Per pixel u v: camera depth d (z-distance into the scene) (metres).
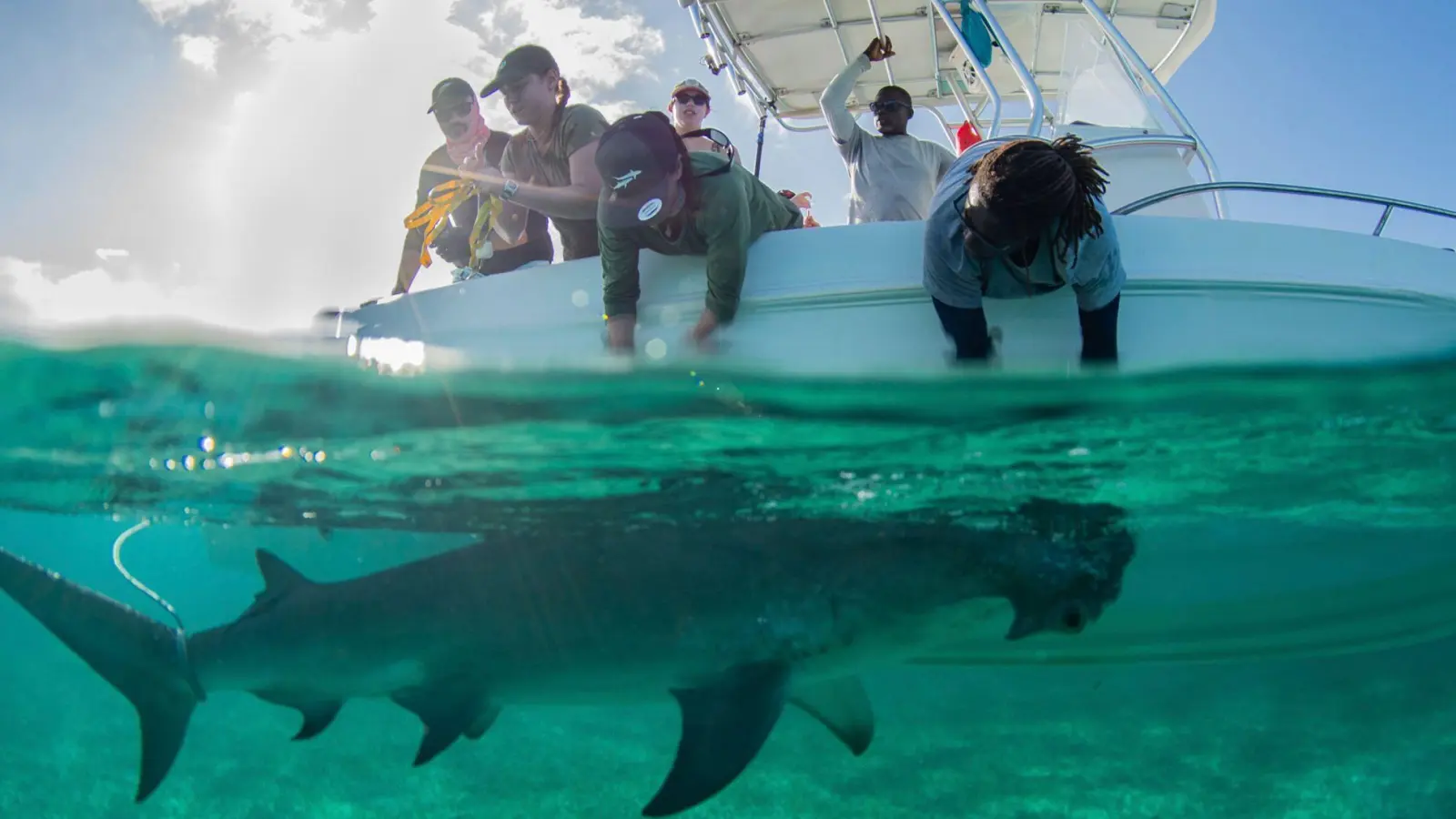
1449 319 3.20
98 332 2.86
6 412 3.21
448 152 4.32
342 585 3.24
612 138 3.03
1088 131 4.30
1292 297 3.15
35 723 10.27
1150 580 4.77
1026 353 3.09
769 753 6.49
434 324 3.54
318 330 3.73
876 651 3.09
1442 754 5.80
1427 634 5.87
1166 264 3.14
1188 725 6.95
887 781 5.97
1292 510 3.89
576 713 7.74
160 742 3.39
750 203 3.29
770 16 5.39
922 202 3.97
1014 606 2.99
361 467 3.53
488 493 3.63
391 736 8.80
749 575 3.03
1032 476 3.31
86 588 3.46
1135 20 5.34
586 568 3.09
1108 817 5.25
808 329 3.18
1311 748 6.14
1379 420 3.04
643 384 3.01
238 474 3.70
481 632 3.10
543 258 4.22
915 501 3.42
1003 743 6.96
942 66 5.86
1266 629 5.55
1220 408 2.96
